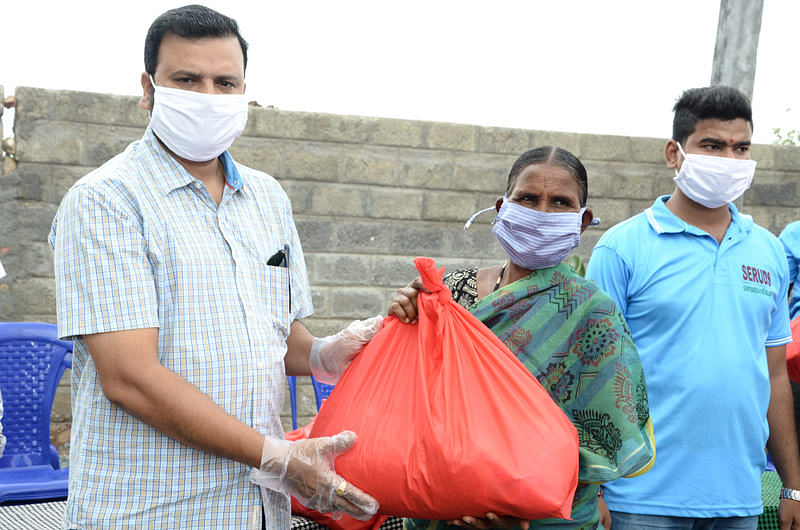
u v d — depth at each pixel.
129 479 1.69
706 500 2.29
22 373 3.34
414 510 1.71
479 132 5.20
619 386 1.81
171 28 1.78
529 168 1.92
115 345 1.64
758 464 2.37
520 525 1.71
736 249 2.42
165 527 1.69
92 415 1.71
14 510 2.75
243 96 1.84
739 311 2.35
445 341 1.78
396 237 5.14
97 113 4.61
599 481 1.77
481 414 1.70
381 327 2.05
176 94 1.76
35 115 4.53
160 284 1.71
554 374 1.85
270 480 1.70
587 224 2.03
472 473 1.63
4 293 4.54
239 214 1.86
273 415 1.85
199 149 1.80
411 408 1.75
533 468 1.64
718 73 4.37
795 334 2.88
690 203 2.49
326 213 5.02
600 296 1.88
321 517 2.54
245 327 1.77
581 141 5.38
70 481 1.75
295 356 2.11
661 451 2.30
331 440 1.71
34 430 3.34
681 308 2.32
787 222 5.77
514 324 1.88
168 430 1.65
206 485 1.72
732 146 2.44
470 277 2.09
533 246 1.89
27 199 4.55
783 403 2.58
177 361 1.70
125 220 1.69
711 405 2.29
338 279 5.06
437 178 5.16
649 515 2.29
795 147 5.73
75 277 1.67
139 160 1.79
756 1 4.28
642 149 5.47
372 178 5.06
